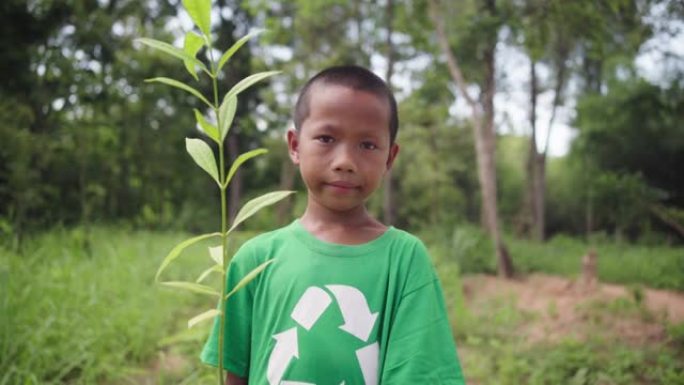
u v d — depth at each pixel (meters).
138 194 15.04
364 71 1.33
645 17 6.92
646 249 12.68
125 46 11.57
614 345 5.03
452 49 9.52
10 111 8.30
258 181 21.42
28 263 4.71
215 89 1.15
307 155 1.30
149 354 4.37
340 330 1.28
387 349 1.28
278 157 19.75
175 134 15.45
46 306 4.18
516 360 4.64
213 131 1.14
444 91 10.41
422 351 1.25
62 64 9.23
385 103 1.31
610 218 7.61
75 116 10.69
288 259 1.36
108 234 8.58
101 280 5.17
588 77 15.59
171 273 6.43
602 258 11.21
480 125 9.57
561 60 15.65
